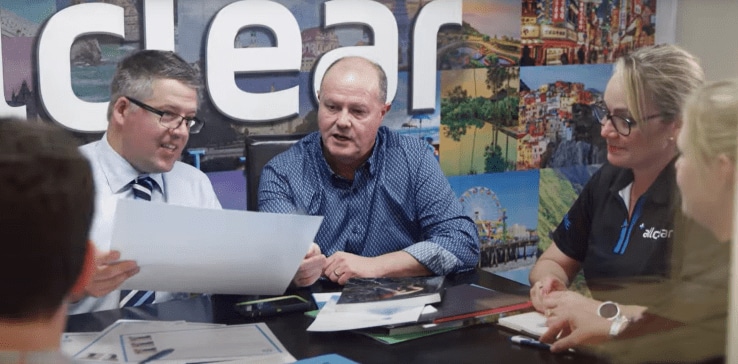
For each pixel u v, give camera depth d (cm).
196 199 217
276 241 151
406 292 161
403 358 133
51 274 67
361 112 209
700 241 134
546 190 363
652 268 170
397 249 223
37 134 69
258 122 300
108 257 146
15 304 66
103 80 274
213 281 156
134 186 200
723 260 132
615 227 187
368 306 153
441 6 327
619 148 186
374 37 316
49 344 69
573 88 363
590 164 373
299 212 216
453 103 335
